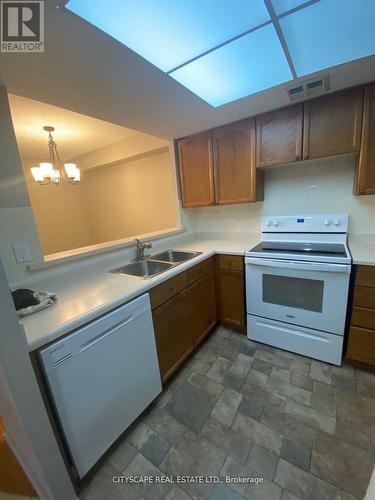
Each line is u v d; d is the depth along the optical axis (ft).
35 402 2.91
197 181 7.86
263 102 5.56
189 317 6.09
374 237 6.37
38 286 4.74
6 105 4.21
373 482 2.57
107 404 3.92
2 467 4.07
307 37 3.46
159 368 5.08
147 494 3.56
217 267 7.21
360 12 3.03
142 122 6.24
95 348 3.67
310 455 3.87
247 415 4.66
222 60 3.90
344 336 5.60
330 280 5.35
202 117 6.17
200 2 2.74
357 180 5.43
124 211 13.08
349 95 5.14
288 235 7.20
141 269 6.59
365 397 4.85
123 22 2.91
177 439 4.31
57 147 10.72
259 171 7.04
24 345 2.78
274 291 6.23
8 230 4.33
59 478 3.23
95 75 3.96
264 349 6.56
